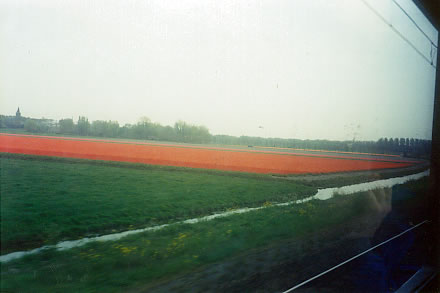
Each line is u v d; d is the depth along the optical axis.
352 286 5.48
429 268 7.09
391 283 5.84
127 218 8.86
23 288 4.07
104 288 4.32
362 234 10.11
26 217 7.07
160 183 13.61
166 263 5.59
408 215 14.74
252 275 5.46
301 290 5.02
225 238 7.77
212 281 5.00
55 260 5.17
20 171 9.66
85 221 7.89
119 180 12.52
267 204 13.16
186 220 9.55
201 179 15.82
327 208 13.48
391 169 28.84
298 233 9.20
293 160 20.92
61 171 11.03
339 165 23.92
